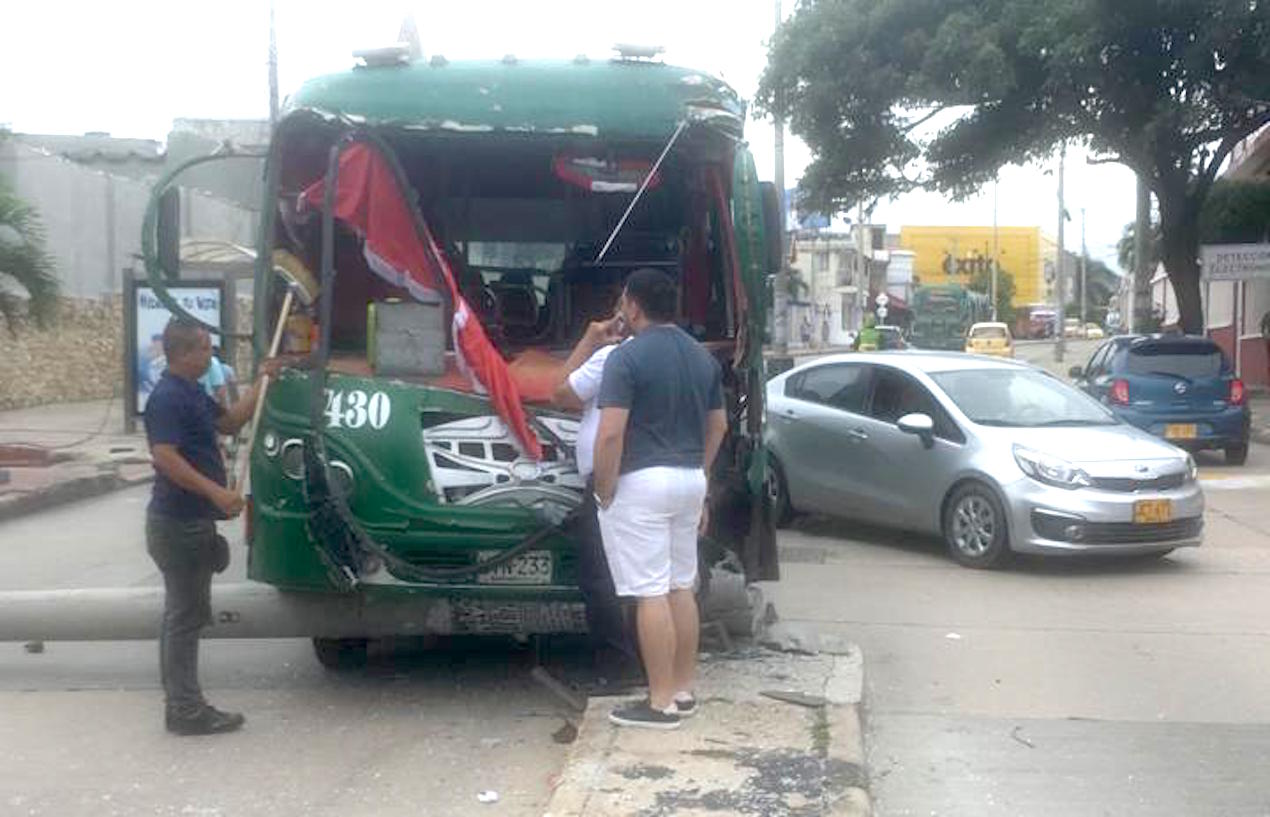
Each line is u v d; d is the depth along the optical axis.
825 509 13.87
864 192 31.53
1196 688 8.64
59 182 29.95
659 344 6.96
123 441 23.53
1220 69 26.94
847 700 7.53
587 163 8.50
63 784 6.89
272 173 8.05
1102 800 6.75
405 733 7.67
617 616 7.50
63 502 17.48
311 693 8.44
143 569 12.78
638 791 6.29
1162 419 20.70
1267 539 14.13
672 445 6.94
